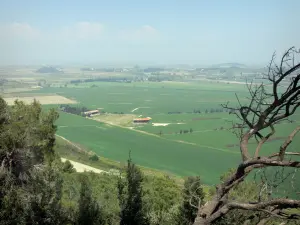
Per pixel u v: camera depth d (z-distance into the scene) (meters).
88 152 79.88
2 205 14.88
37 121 25.41
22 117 23.91
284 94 5.48
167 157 81.94
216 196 5.76
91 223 16.23
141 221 16.41
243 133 6.22
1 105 22.45
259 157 5.39
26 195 16.11
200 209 5.81
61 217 15.39
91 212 16.41
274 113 5.68
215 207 5.68
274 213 5.07
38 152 23.52
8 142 19.31
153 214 17.78
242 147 5.82
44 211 14.88
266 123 5.76
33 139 23.06
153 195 25.55
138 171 17.23
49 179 15.91
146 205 18.00
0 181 17.20
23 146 20.55
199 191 15.38
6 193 16.03
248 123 5.89
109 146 91.06
